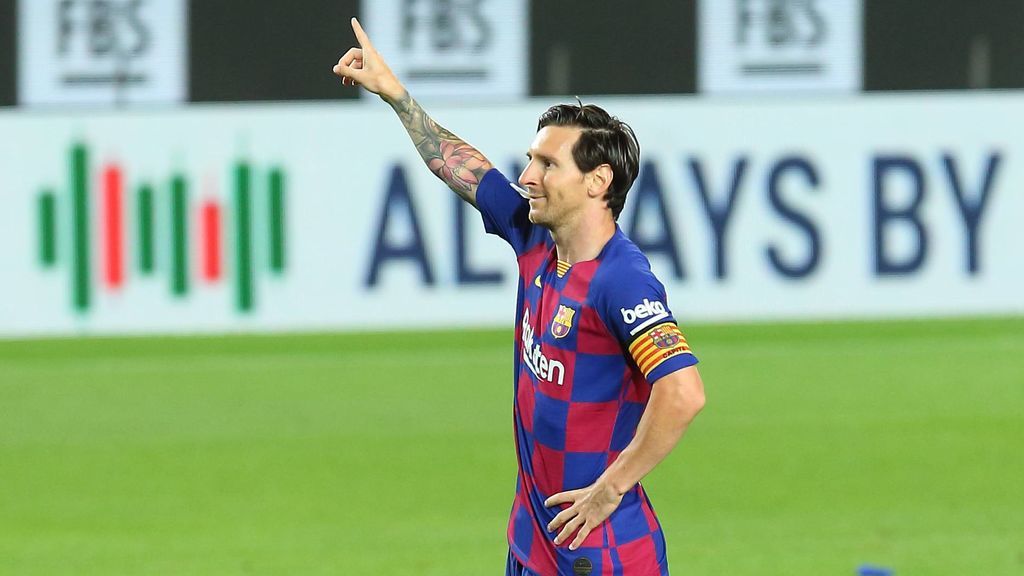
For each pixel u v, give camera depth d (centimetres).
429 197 3275
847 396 2759
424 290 3291
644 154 3322
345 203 3262
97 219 3200
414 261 3284
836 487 2189
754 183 3341
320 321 3278
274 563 1831
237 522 2027
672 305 3338
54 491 2189
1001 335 3272
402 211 3275
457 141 1146
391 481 2233
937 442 2442
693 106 3325
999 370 2955
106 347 3186
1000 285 3388
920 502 2114
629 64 3347
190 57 3244
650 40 3341
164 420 2612
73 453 2403
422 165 3269
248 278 3250
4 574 1788
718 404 2703
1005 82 3384
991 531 1972
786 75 3356
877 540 1923
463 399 2755
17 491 2189
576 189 969
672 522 2012
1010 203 3378
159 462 2345
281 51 3256
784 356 3084
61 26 3203
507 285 3306
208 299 3241
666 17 3338
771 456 2361
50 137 3181
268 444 2448
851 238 3356
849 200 3353
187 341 3231
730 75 3356
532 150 980
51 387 2856
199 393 2805
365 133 3253
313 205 3256
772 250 3347
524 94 3350
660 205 3331
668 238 3334
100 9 3216
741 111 3328
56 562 1841
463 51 3328
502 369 2992
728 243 3341
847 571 1784
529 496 1043
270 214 3247
